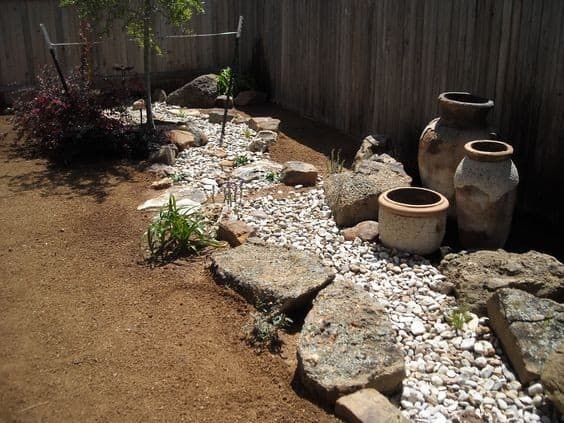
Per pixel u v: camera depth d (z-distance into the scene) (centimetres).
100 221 583
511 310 375
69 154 749
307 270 455
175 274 482
